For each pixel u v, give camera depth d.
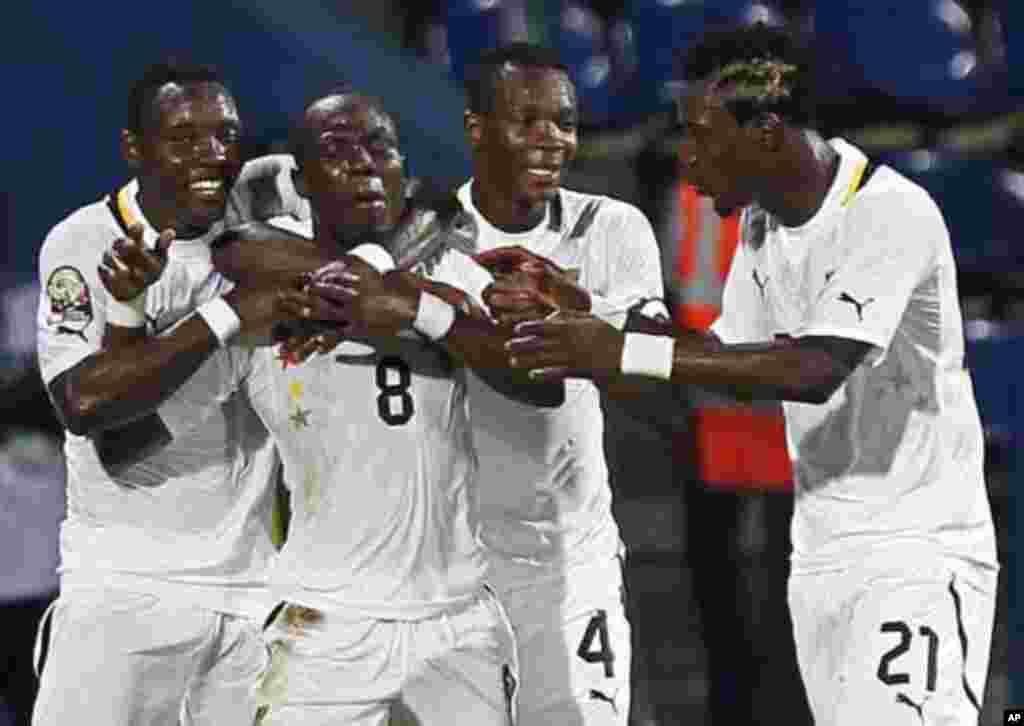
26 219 37.56
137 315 24.89
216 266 24.91
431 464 24.73
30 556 35.75
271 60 37.97
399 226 25.50
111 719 26.33
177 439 26.08
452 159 38.50
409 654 24.62
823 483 25.55
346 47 38.56
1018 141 41.19
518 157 26.66
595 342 24.44
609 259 27.30
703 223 36.38
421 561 24.72
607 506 28.45
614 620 28.06
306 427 24.62
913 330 25.25
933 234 24.88
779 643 36.94
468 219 27.08
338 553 24.66
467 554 25.08
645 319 25.95
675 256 37.53
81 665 26.23
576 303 25.00
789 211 25.11
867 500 25.30
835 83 41.53
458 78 42.88
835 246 24.94
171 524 26.34
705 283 36.31
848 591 25.20
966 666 25.14
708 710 37.75
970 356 38.12
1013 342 37.91
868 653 24.97
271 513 26.81
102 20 37.69
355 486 24.58
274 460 26.61
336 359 24.55
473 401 27.39
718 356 24.42
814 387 24.39
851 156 25.11
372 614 24.53
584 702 27.88
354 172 24.70
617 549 28.45
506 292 24.70
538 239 27.23
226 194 25.48
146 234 25.69
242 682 26.84
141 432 26.00
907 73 41.31
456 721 24.88
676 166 40.03
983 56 43.09
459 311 24.48
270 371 24.80
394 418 24.56
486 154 26.89
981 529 25.48
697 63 25.09
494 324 24.61
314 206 25.06
